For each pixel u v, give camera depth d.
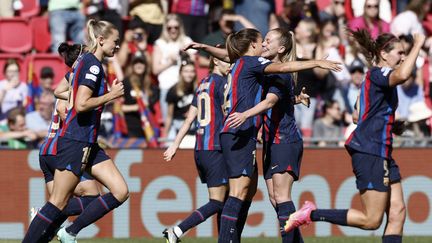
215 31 51.06
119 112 45.84
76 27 50.78
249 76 30.02
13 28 52.25
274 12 51.59
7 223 43.03
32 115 45.66
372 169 28.47
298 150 31.14
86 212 30.47
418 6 52.91
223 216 30.31
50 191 30.78
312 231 44.31
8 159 43.03
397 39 28.92
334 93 47.06
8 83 48.06
